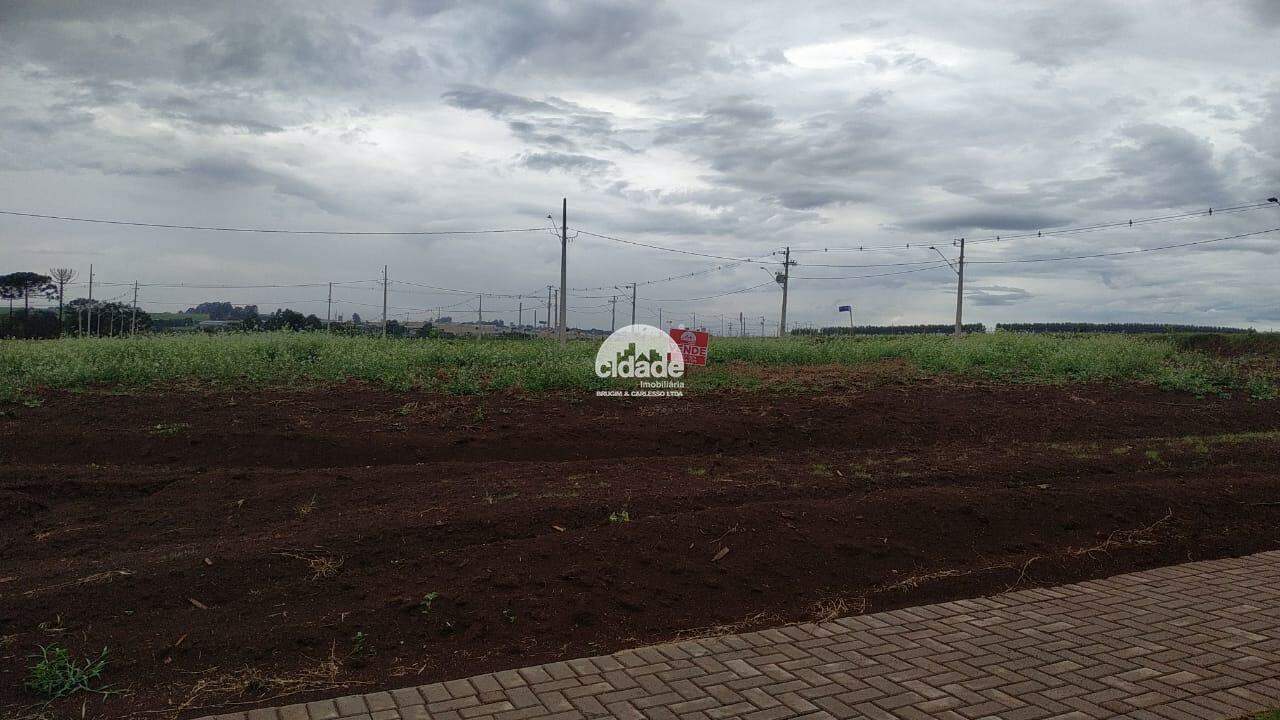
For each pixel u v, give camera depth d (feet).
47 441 29.45
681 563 18.56
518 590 17.19
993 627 16.63
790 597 18.06
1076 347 59.98
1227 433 36.76
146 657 14.66
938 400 40.45
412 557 18.69
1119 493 23.53
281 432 30.48
